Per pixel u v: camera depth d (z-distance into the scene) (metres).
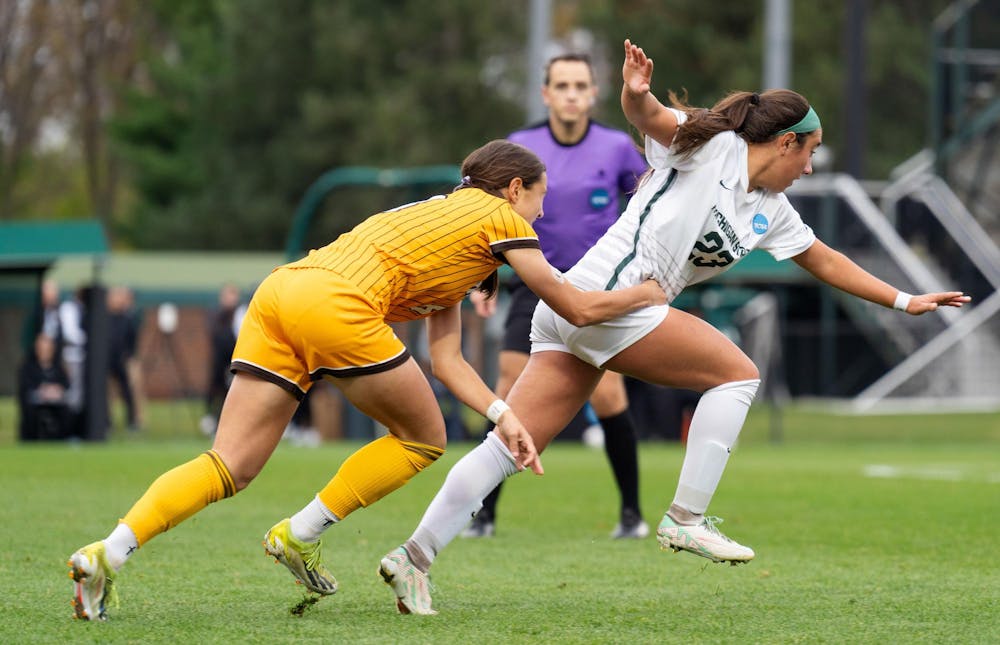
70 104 164.88
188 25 175.62
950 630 15.42
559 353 17.39
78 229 57.31
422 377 16.03
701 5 160.50
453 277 16.08
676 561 22.08
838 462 48.19
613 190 25.81
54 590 17.83
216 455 15.62
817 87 151.25
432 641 14.47
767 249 17.86
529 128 26.23
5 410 69.00
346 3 155.62
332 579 16.56
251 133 160.25
